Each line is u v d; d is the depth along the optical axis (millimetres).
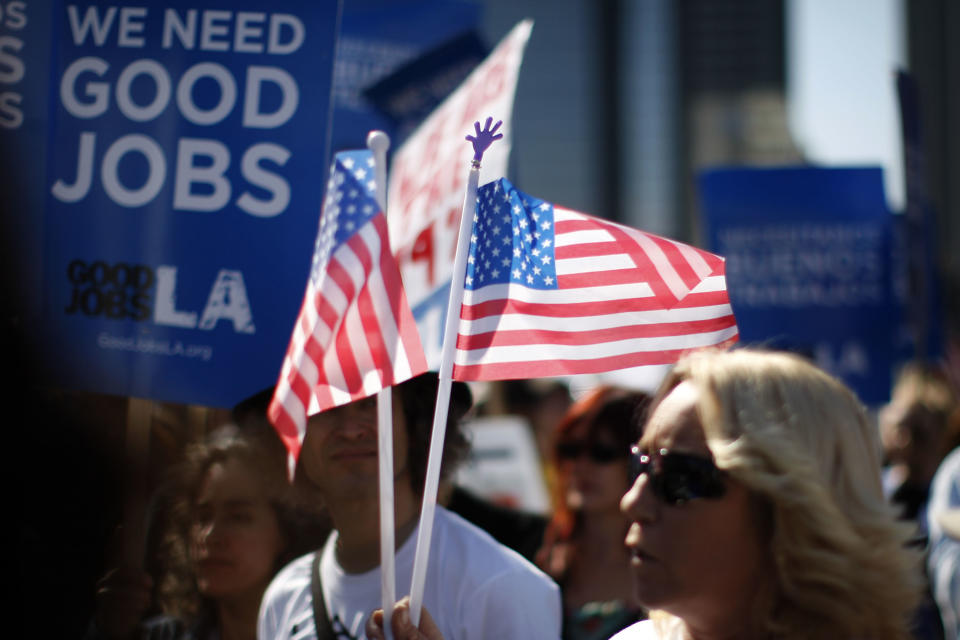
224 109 2543
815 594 1465
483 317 2080
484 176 2689
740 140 55719
